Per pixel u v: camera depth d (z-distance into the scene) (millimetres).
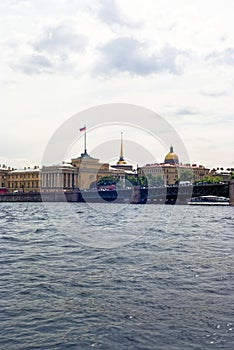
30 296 24359
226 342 17844
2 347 17766
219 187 168000
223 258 36344
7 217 94750
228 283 26938
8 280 28156
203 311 21453
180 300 23344
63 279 28453
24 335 18906
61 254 38906
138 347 17641
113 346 17781
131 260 35625
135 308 22125
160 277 28875
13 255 38375
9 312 21688
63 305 22734
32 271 31062
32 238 51656
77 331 19266
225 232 59781
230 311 21391
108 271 31000
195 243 46812
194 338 18281
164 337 18469
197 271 30734
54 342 18219
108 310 21859
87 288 26078
